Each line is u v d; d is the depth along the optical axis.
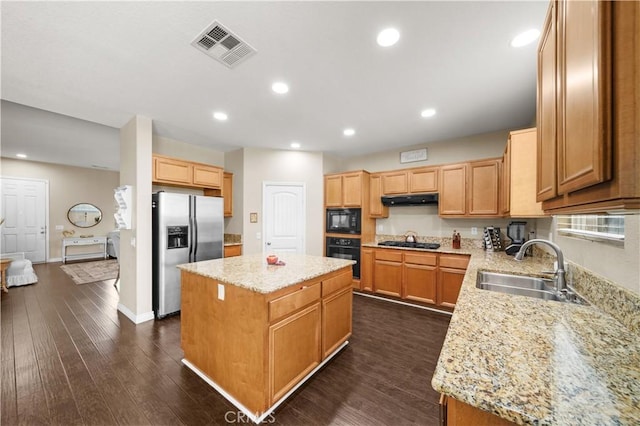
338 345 2.35
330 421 1.59
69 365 2.12
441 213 3.73
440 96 2.55
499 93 2.47
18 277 4.43
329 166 5.03
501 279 1.99
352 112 2.93
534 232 3.01
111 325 2.91
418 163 4.29
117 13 1.50
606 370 0.70
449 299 3.40
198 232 3.50
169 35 1.69
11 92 2.46
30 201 6.34
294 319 1.83
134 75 2.17
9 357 2.23
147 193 3.08
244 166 4.41
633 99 0.51
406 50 1.84
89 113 2.96
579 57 0.69
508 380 0.66
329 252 4.66
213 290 1.91
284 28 1.63
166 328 2.84
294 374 1.83
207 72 2.12
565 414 0.54
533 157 2.13
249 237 4.40
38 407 1.66
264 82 2.29
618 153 0.53
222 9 1.48
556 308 1.20
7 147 4.90
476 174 3.47
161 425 1.54
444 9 1.47
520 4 1.43
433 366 2.18
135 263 3.02
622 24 0.52
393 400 1.77
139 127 3.02
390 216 4.57
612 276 1.19
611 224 1.29
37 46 1.79
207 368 1.95
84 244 6.97
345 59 1.95
